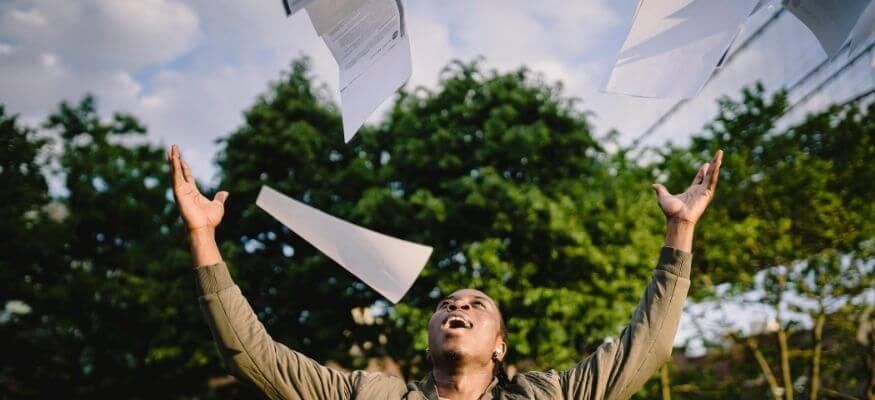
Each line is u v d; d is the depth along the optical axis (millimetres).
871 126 12602
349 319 14484
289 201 2713
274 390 2580
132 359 16562
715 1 2217
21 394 16891
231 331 2529
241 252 14820
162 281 15492
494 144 12883
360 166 14250
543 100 13773
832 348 14055
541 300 11797
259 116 15758
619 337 2732
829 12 2283
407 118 14031
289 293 14289
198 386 16516
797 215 13266
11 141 17094
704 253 13594
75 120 18031
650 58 2203
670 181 14125
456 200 12828
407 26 2260
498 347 2996
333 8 2422
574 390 2648
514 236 12484
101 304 15891
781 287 13211
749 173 13477
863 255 12844
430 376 2883
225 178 15500
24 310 17375
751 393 14773
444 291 11898
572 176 13492
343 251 2662
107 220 17094
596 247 12078
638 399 13523
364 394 2631
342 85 2404
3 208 16531
